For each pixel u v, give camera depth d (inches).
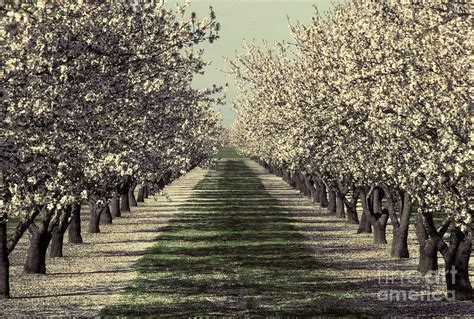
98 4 877.2
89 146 829.8
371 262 1408.7
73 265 1392.7
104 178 959.6
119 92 905.5
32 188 828.0
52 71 790.5
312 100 1379.2
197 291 1120.2
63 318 929.5
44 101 752.3
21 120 740.0
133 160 937.5
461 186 932.0
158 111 1061.1
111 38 884.6
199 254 1542.8
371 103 999.0
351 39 1252.5
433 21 931.3
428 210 1000.2
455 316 925.2
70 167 824.3
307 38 1547.7
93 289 1139.9
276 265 1384.1
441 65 923.4
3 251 1064.2
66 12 824.9
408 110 932.0
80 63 818.8
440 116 882.8
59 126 772.0
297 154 1542.8
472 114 869.2
